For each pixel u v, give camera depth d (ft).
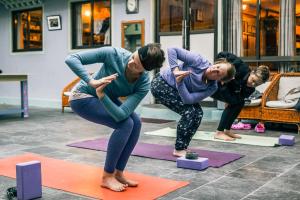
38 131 18.79
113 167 9.19
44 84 31.78
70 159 12.51
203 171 11.09
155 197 8.70
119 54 8.69
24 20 33.24
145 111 23.81
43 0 31.09
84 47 29.25
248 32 22.02
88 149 14.21
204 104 23.47
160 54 8.29
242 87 15.11
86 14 29.25
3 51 34.60
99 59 8.66
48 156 12.98
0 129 19.43
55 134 17.90
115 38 27.27
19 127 20.17
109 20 27.71
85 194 8.90
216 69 11.54
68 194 8.96
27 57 32.81
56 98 31.09
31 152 13.67
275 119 18.24
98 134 17.93
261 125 18.44
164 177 10.45
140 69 8.39
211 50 23.43
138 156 12.97
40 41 32.14
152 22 25.36
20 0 32.27
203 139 16.12
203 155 13.04
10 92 34.30
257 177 10.48
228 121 16.02
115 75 8.13
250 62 21.93
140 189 9.29
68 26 29.86
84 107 8.96
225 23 22.61
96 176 10.39
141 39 25.88
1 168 11.27
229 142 15.58
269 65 21.59
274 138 16.55
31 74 32.60
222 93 15.17
